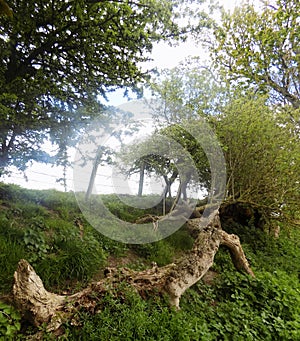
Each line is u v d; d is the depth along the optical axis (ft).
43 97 12.79
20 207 13.71
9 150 11.90
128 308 8.15
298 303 11.96
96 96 14.51
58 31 12.10
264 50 29.25
